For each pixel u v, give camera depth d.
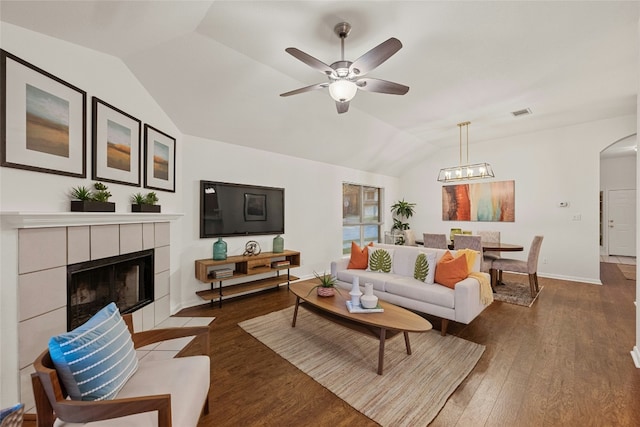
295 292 2.83
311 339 2.57
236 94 3.07
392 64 2.74
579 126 4.65
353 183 5.91
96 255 2.06
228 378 1.96
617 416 1.56
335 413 1.62
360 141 4.93
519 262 4.05
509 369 2.05
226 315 3.16
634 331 2.68
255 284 3.86
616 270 5.48
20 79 1.58
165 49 2.35
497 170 5.50
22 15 1.53
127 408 0.96
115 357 1.21
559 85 3.21
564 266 4.80
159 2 1.77
